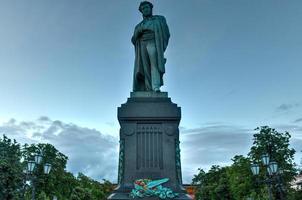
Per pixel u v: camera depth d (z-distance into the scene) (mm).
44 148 56812
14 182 29719
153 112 16703
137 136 16516
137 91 17500
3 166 29703
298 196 52156
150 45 18438
